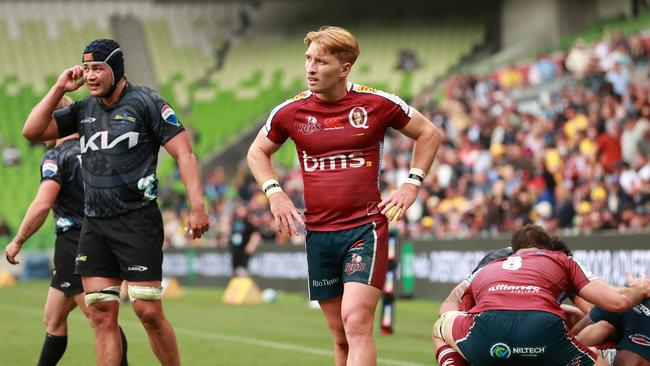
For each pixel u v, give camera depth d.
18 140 110.62
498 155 60.41
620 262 38.19
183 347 32.69
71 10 134.25
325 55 16.98
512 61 101.31
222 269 69.94
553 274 18.78
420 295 52.47
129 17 135.62
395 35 122.31
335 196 17.36
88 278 19.20
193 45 133.75
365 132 17.34
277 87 122.12
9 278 82.44
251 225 64.75
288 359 29.25
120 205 18.84
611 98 57.09
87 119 19.17
